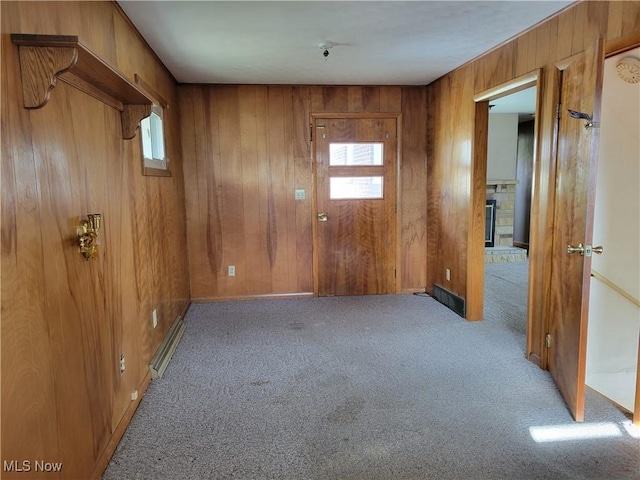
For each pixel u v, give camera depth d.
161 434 2.16
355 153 4.68
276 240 4.68
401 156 4.71
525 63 2.95
